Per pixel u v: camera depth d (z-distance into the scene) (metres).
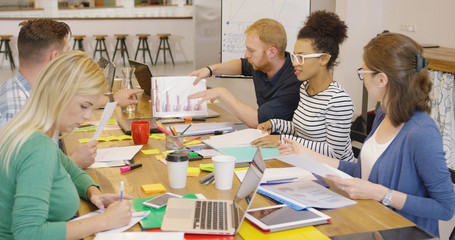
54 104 1.33
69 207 1.38
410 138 1.61
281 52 2.71
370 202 1.54
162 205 1.47
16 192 1.25
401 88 1.60
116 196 1.52
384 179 1.70
